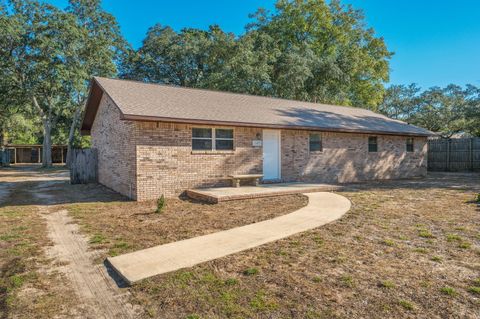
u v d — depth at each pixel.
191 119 9.49
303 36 30.03
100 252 4.67
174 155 9.80
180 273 3.77
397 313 2.77
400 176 16.59
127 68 34.16
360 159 14.92
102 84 11.13
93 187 12.84
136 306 3.05
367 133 14.59
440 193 10.13
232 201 8.73
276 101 15.85
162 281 3.56
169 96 11.63
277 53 25.95
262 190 9.71
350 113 17.69
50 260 4.36
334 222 6.18
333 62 26.89
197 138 10.31
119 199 9.61
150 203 8.80
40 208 8.25
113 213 7.51
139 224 6.36
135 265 4.02
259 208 7.75
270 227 5.85
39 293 3.36
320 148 13.61
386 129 15.41
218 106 11.88
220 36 28.39
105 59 26.78
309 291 3.24
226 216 6.94
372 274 3.65
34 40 23.30
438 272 3.68
